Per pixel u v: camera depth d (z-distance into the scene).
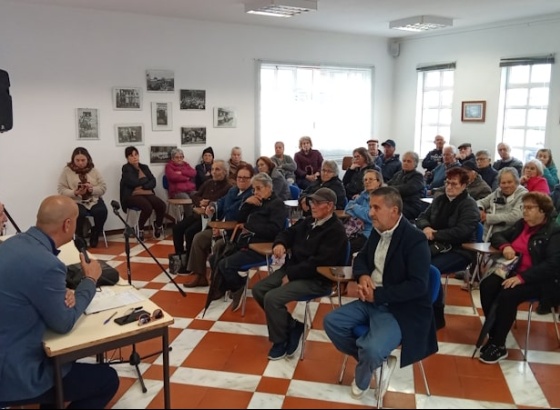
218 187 5.00
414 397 2.63
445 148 6.47
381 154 7.64
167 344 2.14
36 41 5.64
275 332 2.98
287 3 5.33
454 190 3.76
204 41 6.68
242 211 3.94
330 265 3.00
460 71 7.47
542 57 6.42
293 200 5.40
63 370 2.03
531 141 6.82
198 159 6.87
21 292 1.91
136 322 2.09
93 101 6.05
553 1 5.57
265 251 3.37
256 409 2.43
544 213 3.08
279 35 7.26
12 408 2.04
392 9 6.00
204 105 6.81
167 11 6.05
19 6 5.50
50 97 5.79
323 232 3.08
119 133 6.25
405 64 8.29
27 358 1.94
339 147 8.16
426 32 7.77
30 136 5.74
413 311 2.52
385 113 8.48
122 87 6.20
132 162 6.12
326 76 7.84
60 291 1.96
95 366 2.18
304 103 7.70
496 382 2.78
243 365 2.97
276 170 5.33
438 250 3.61
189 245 4.67
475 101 7.32
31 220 5.85
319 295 3.03
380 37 8.20
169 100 6.54
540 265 2.97
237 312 3.77
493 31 6.97
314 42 7.59
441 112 7.95
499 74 6.99
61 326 1.95
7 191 5.68
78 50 5.88
